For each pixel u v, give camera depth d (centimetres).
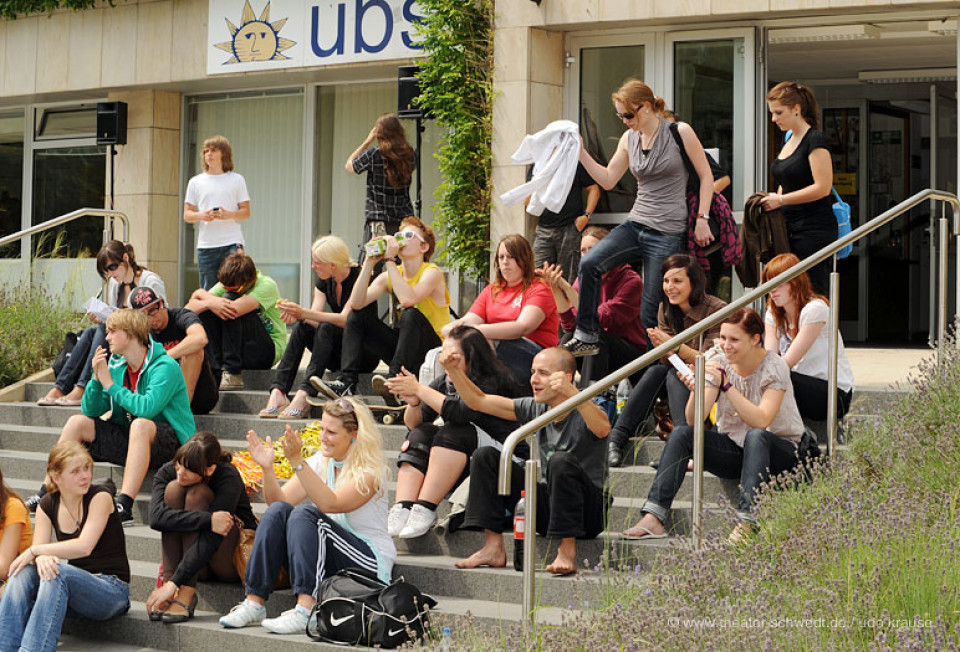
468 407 787
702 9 1228
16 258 1842
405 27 1426
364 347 1028
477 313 958
